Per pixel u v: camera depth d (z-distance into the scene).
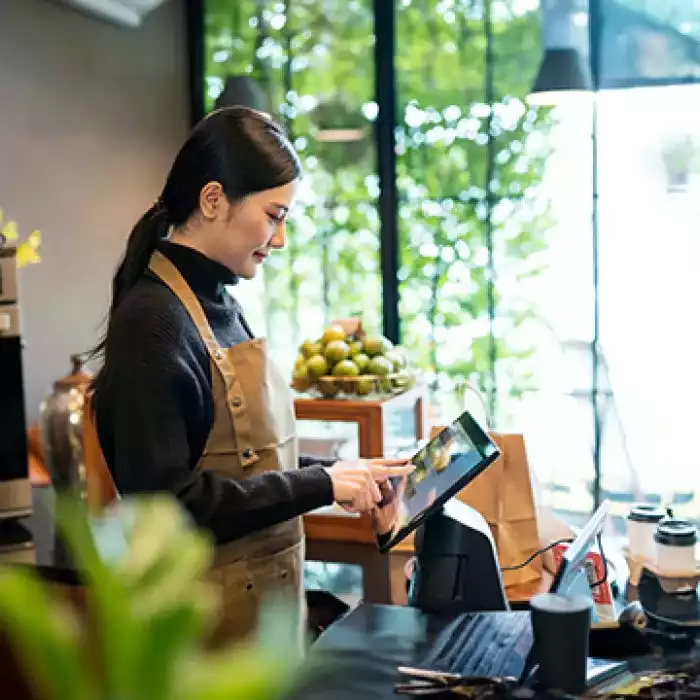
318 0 3.70
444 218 3.60
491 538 1.47
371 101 3.67
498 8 3.45
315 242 3.79
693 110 3.23
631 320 3.37
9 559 2.03
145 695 0.44
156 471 1.48
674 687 1.19
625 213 3.35
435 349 3.65
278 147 1.67
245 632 1.65
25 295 3.11
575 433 3.47
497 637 1.34
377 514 1.63
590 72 3.34
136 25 3.58
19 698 1.86
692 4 3.20
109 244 3.53
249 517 1.53
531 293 3.50
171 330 1.56
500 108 3.48
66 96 3.28
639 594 1.37
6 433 2.28
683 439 3.35
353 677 1.22
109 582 0.47
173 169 1.69
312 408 2.46
